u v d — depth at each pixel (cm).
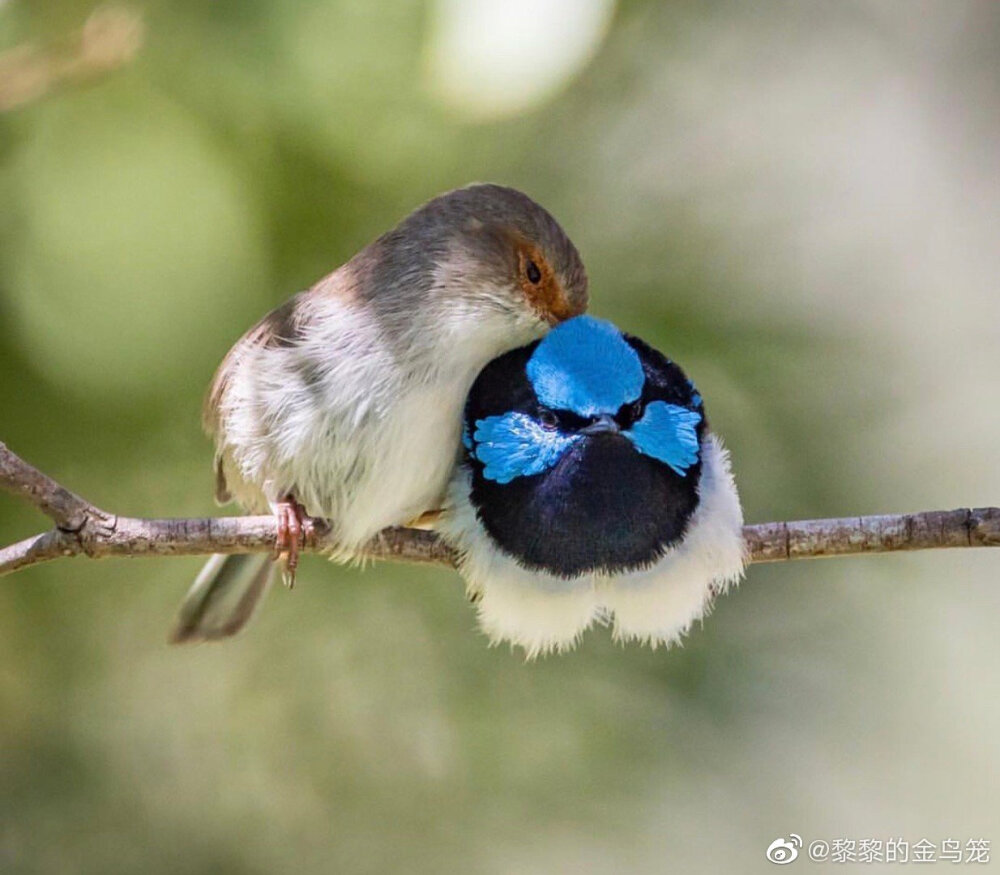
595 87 1262
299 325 963
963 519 860
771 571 1181
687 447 873
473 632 1183
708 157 1280
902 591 1241
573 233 1202
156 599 1219
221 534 894
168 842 1222
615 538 866
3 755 1217
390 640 1191
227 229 1131
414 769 1202
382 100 1125
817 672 1170
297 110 1127
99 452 1138
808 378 1159
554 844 1202
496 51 970
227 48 1103
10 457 838
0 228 1128
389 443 932
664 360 918
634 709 1165
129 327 1121
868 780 1370
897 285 1443
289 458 948
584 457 858
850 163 1445
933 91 1569
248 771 1234
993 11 1561
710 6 1324
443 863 1187
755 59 1355
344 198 1174
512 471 878
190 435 1153
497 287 959
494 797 1178
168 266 1127
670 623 900
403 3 1080
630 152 1252
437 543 936
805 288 1205
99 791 1225
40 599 1189
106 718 1234
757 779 1188
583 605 890
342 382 938
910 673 1312
